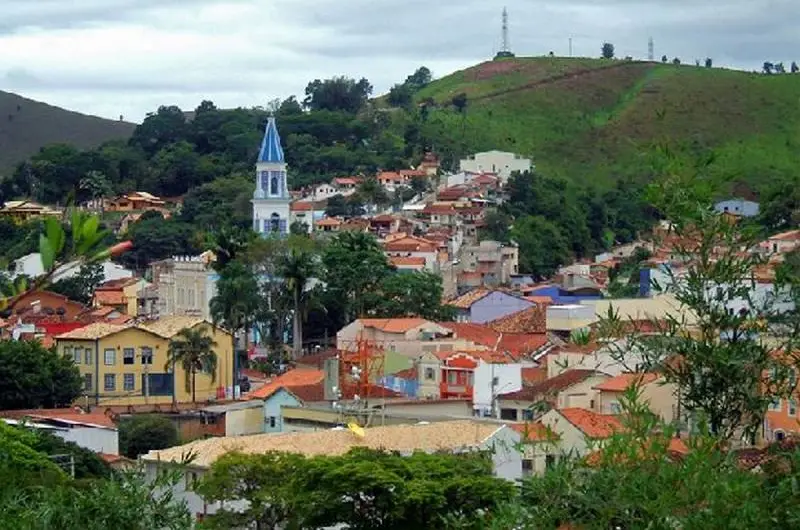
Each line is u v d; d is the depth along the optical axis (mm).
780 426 45156
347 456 75000
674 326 30609
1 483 41531
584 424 64938
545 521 28141
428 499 69125
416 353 135500
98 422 113688
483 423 90562
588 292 196375
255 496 73375
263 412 118312
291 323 179125
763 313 30109
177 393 151250
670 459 29062
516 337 144750
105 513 36812
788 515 26594
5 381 130375
